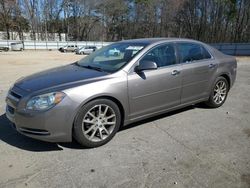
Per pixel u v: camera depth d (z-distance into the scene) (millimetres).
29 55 29594
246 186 2736
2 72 11438
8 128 4223
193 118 4719
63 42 51844
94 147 3594
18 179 2859
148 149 3537
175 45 4512
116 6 68000
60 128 3295
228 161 3223
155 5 64625
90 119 3527
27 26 65125
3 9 58344
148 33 67875
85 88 3389
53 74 3934
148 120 4590
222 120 4633
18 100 3365
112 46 4773
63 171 3014
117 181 2826
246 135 3990
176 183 2789
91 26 71375
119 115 3785
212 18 56469
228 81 5512
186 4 59000
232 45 30125
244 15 51438
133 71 3863
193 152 3449
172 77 4281
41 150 3506
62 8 69438
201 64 4785
